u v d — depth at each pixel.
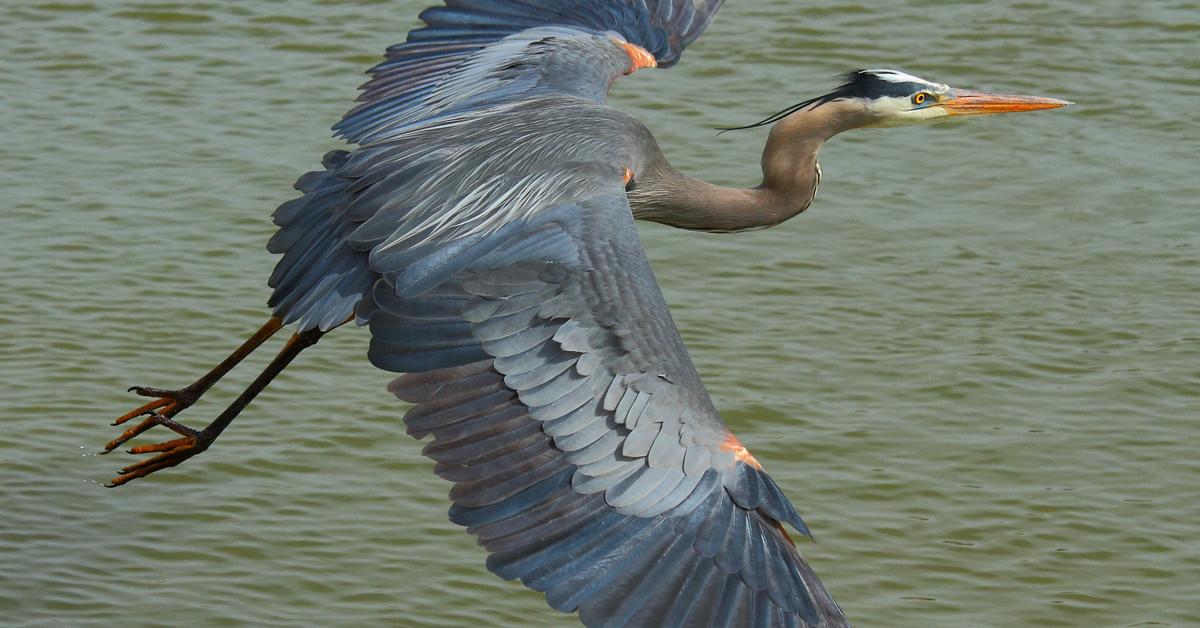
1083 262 18.64
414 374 8.27
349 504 14.59
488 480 7.94
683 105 21.28
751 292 17.95
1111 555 14.21
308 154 20.08
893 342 17.14
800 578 8.00
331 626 13.05
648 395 8.07
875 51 22.80
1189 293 18.11
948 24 23.70
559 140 9.33
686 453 8.03
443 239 8.77
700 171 19.55
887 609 13.48
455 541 14.21
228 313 17.16
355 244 9.02
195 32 23.14
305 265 9.23
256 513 14.39
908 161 20.81
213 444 15.31
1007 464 15.31
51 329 16.70
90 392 15.77
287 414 15.78
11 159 19.88
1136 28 23.78
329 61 22.36
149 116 20.94
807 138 11.15
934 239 19.06
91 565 13.66
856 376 16.55
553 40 10.80
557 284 8.36
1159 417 16.03
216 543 14.00
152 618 13.00
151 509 14.38
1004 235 19.19
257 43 22.88
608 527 7.87
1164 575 13.94
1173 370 16.72
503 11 11.11
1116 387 16.47
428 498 14.72
